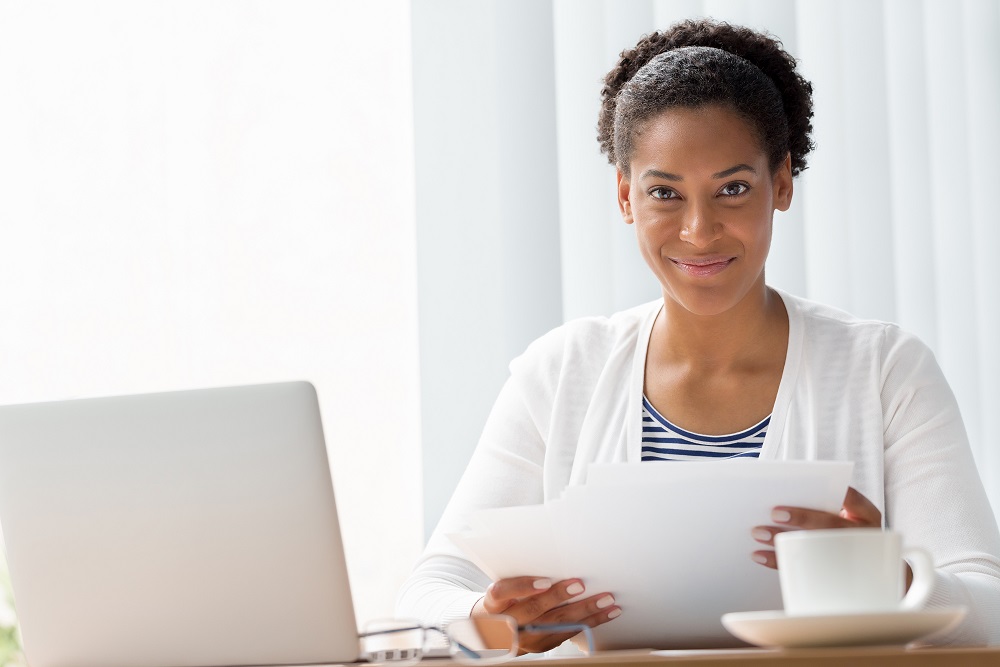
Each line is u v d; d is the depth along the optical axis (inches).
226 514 46.8
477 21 102.4
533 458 75.6
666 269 68.5
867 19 104.1
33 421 49.4
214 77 104.0
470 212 101.1
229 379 101.9
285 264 103.0
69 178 103.1
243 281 102.6
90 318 101.9
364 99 104.5
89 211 102.8
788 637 34.9
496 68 101.9
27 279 102.0
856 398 70.3
